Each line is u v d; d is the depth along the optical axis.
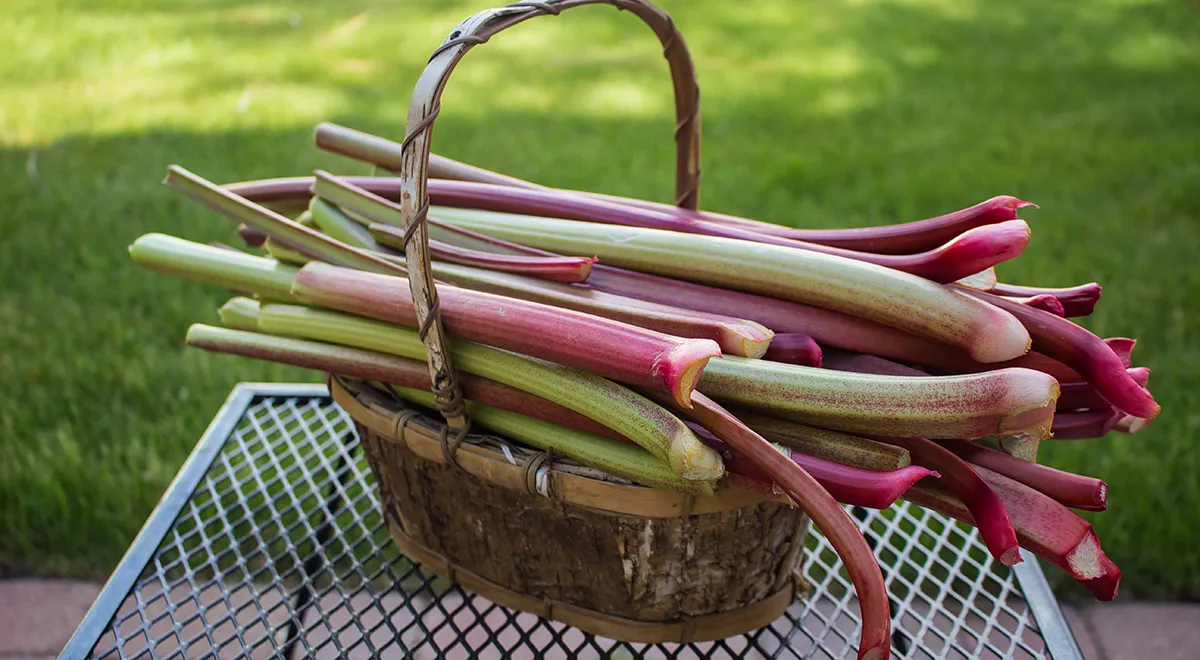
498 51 4.75
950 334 0.85
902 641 1.18
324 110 3.79
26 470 1.85
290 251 1.11
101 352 2.21
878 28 5.10
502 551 1.00
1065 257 2.55
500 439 0.92
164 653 1.55
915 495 0.89
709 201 2.92
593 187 3.00
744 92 4.05
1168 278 2.44
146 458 1.89
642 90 4.10
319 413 1.42
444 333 0.93
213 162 3.22
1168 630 1.60
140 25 5.21
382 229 1.11
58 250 2.65
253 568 1.71
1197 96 3.83
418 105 0.81
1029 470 0.88
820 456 0.86
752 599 1.00
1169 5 5.38
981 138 3.45
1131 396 0.82
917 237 0.95
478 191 1.16
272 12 5.47
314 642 1.57
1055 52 4.55
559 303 0.97
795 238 1.06
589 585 0.97
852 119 3.70
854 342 0.93
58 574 1.71
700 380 0.88
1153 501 1.77
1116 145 3.34
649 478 0.85
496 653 1.56
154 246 1.18
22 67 4.45
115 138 3.50
